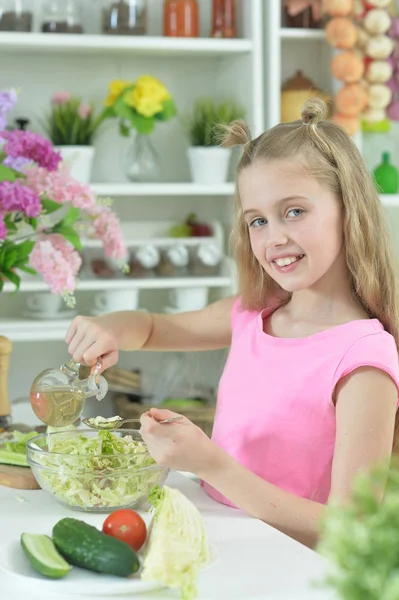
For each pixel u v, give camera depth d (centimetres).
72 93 326
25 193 173
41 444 138
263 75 319
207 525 122
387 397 130
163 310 334
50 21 301
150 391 301
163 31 315
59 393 139
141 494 127
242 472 122
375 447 127
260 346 150
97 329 150
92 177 327
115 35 303
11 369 328
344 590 56
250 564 106
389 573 54
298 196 136
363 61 314
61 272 180
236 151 315
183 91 336
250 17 310
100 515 126
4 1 296
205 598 95
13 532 118
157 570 95
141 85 297
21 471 144
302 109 146
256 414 142
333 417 136
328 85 329
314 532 121
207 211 340
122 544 100
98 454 131
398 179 326
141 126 299
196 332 177
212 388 303
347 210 140
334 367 136
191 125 322
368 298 144
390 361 133
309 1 315
